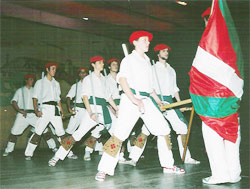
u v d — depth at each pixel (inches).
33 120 265.7
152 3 337.4
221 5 136.0
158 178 149.5
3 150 306.2
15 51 318.3
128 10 343.9
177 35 386.3
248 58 348.2
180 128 194.4
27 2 301.4
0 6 295.4
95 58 195.3
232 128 135.2
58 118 224.2
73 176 157.1
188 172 165.2
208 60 134.6
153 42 388.2
